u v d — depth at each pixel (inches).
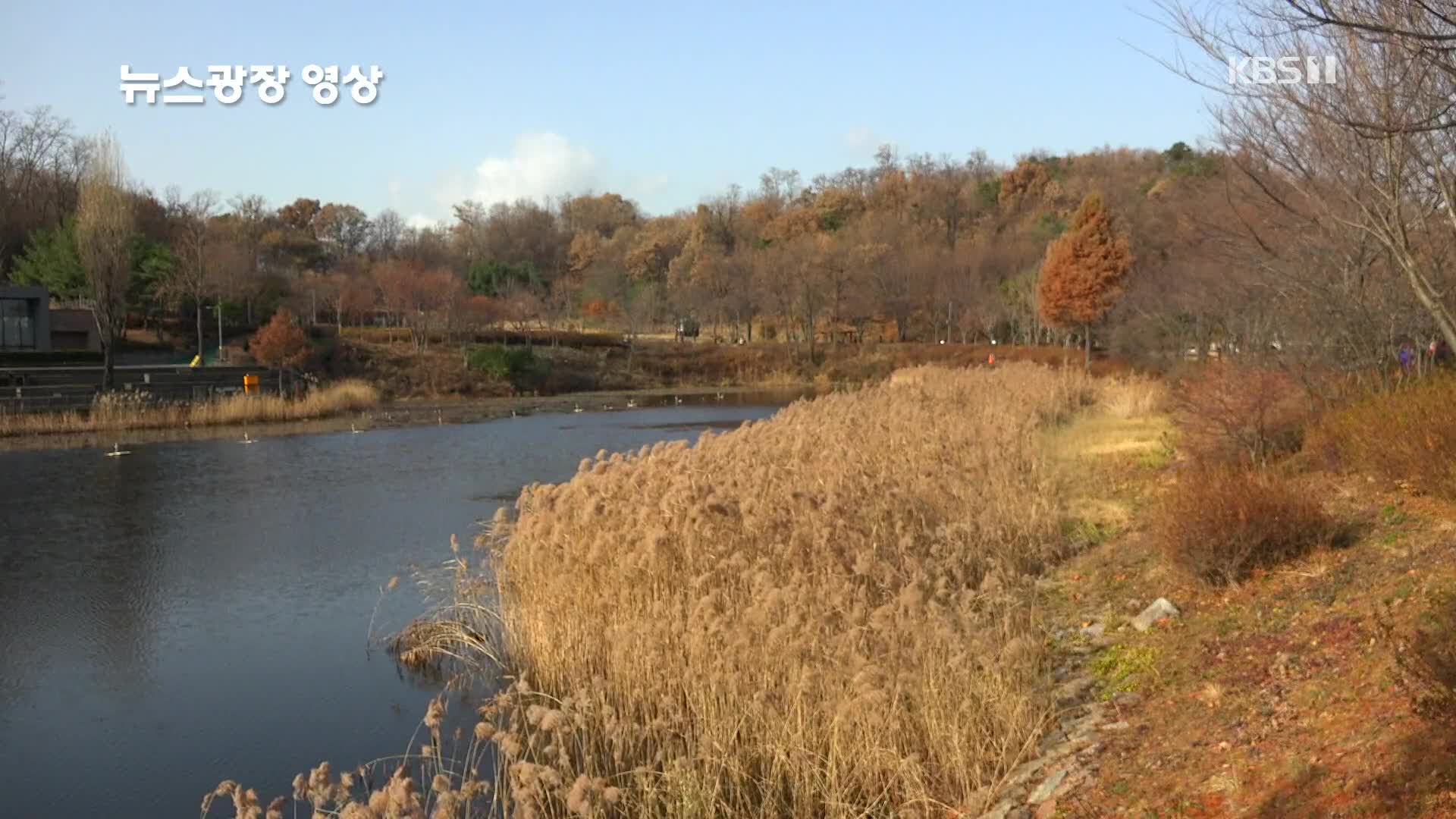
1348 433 429.1
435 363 2012.8
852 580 372.8
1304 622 299.7
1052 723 289.9
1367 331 471.2
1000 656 312.8
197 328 1980.8
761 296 2664.9
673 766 286.7
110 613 509.0
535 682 384.8
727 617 346.9
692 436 1304.1
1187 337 1056.2
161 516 754.8
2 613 511.5
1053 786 247.9
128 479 925.2
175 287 1951.3
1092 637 349.4
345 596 535.8
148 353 1920.5
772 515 419.2
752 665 317.1
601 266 3604.8
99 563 610.9
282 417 1486.2
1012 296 2337.6
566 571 428.8
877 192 3961.6
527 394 2033.7
